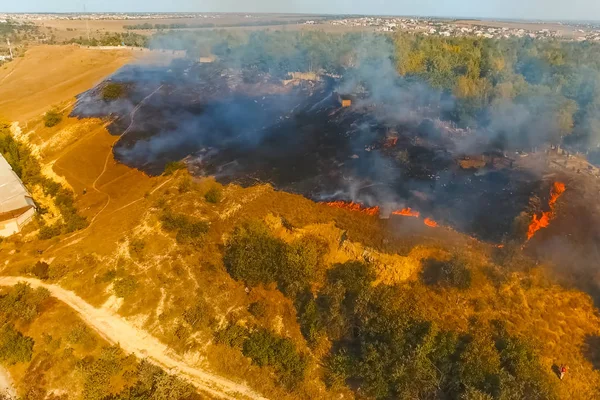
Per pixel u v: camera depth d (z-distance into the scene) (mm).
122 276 34688
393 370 26141
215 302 32656
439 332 27828
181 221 38094
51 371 29094
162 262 35469
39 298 33125
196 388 27625
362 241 33531
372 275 31656
